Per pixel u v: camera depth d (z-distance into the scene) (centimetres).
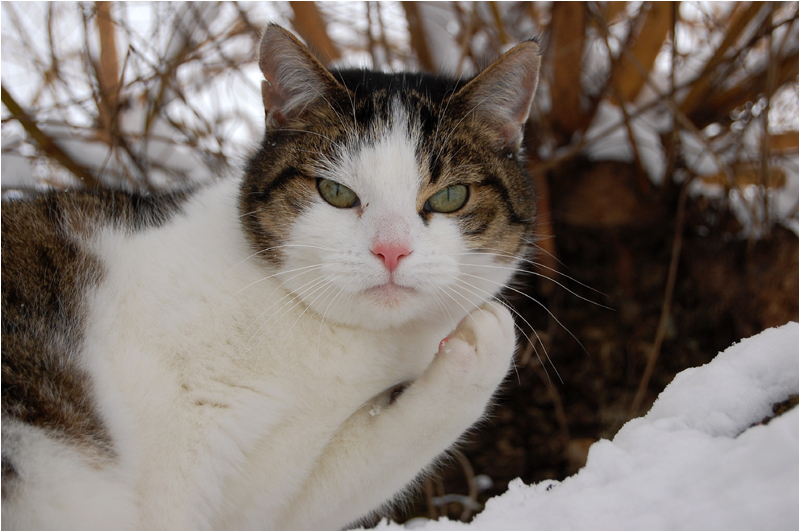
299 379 40
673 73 57
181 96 57
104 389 39
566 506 35
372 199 40
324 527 43
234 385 40
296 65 42
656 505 34
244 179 43
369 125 41
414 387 41
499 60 42
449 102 42
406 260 40
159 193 47
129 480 38
